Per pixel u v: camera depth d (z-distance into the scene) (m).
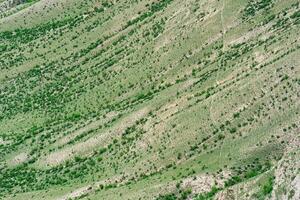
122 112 141.38
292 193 99.19
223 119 118.19
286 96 113.19
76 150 138.50
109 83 155.12
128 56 158.75
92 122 144.62
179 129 123.19
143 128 130.88
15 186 138.12
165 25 157.62
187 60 145.12
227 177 108.19
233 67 130.50
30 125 156.25
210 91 128.00
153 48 154.75
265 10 140.50
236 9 146.00
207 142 117.25
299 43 120.81
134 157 125.56
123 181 121.44
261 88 117.31
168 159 119.62
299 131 108.25
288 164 103.81
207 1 153.38
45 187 133.25
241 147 111.75
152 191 111.56
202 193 108.06
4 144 152.88
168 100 133.75
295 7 135.12
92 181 126.06
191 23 152.00
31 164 143.38
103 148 134.62
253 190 103.94
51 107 159.38
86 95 156.38
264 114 113.69
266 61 123.75
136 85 149.38
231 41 140.88
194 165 114.25
